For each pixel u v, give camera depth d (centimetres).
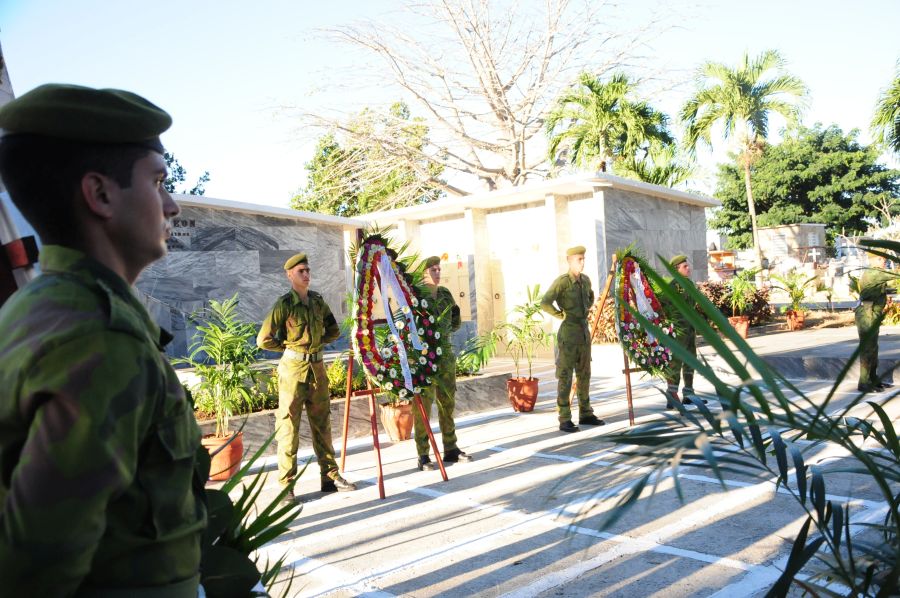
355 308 687
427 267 820
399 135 2838
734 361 177
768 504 573
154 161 147
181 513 138
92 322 123
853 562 222
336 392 944
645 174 2284
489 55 2661
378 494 668
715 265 3316
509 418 1016
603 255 1597
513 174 2873
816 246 3966
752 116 2462
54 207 136
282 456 660
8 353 121
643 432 223
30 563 111
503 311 1761
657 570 455
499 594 433
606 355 1451
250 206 1335
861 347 176
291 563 502
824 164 4975
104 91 140
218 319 1259
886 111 2142
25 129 134
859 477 616
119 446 119
